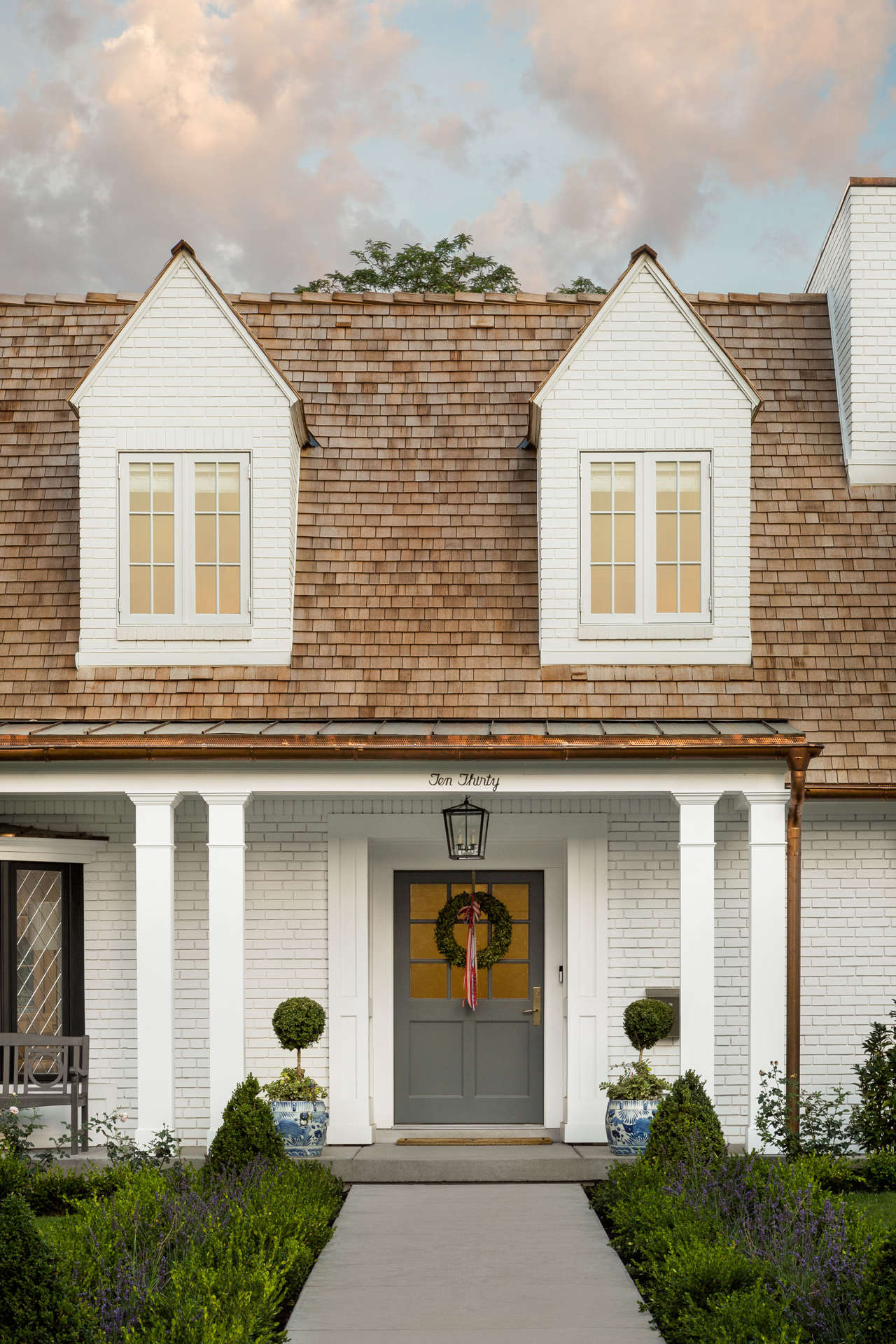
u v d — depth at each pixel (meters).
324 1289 8.93
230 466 14.07
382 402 15.28
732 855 13.80
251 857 13.98
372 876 14.45
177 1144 11.88
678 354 14.11
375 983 14.34
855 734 13.41
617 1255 9.71
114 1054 13.63
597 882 13.89
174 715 13.52
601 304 14.90
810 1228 8.48
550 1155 12.59
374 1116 14.21
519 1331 8.07
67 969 13.55
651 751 12.20
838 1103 12.23
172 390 14.07
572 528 13.91
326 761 12.38
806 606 14.12
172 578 13.96
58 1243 8.47
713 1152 10.77
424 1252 9.83
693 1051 12.09
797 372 15.52
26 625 14.16
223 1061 12.10
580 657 13.78
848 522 14.58
